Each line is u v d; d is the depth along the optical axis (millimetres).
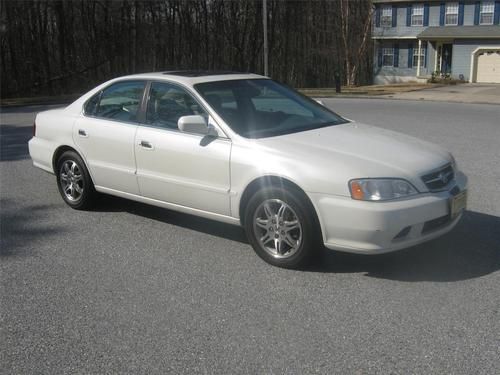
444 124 14164
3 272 4621
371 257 4777
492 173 8000
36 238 5469
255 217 4656
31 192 7312
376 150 4543
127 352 3338
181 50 44688
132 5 40969
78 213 6289
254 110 5359
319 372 3090
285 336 3488
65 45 39062
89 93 6270
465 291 4074
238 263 4738
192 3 43969
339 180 4184
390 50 40656
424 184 4273
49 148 6508
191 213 5250
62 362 3246
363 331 3529
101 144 5852
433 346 3332
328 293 4102
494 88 30328
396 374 3055
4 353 3363
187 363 3207
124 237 5457
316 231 4371
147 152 5383
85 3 39219
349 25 40938
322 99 26438
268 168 4488
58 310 3908
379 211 4055
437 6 37906
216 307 3908
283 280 4359
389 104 22062
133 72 42219
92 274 4551
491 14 36281
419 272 4449
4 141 12031
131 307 3934
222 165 4801
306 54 46250
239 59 46031
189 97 5227
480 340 3387
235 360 3227
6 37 36594
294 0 45094
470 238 5199
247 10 44719
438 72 38125
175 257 4902
